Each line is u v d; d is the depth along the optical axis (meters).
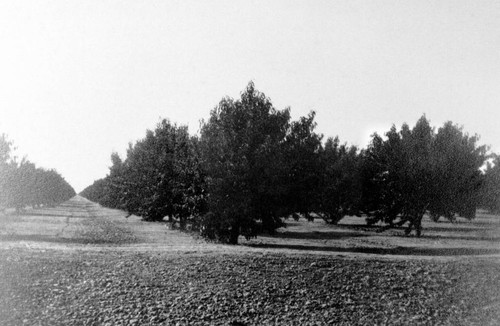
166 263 20.05
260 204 29.47
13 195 55.78
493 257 24.27
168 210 44.44
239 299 16.78
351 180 50.50
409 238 37.72
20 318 14.28
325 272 19.98
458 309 17.36
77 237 32.19
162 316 14.96
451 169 41.09
